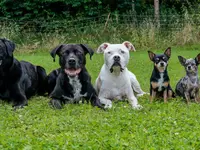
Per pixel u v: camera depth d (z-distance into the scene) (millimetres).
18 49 9875
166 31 10242
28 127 4707
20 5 11656
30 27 11297
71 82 5371
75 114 5043
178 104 5281
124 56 5500
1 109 5211
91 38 10516
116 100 5559
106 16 11398
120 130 4551
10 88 5480
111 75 5508
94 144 4270
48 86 5891
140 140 4320
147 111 5043
